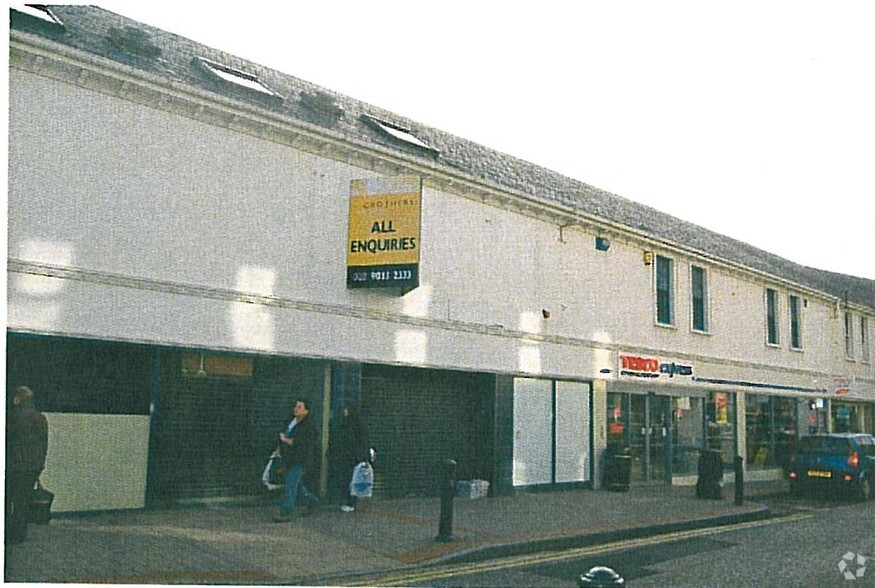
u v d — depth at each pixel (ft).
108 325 36.37
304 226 44.04
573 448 60.08
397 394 49.80
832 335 100.63
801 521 51.19
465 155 58.23
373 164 47.62
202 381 40.81
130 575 27.14
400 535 37.19
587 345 61.87
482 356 53.47
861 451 65.92
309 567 30.37
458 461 53.11
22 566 27.20
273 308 42.39
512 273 56.34
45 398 35.40
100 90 36.86
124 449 37.76
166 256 38.50
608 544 39.93
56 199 35.19
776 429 87.56
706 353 75.72
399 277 44.04
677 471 71.36
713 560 35.83
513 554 36.22
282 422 43.57
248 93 43.60
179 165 39.32
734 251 85.61
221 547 32.14
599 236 63.98
